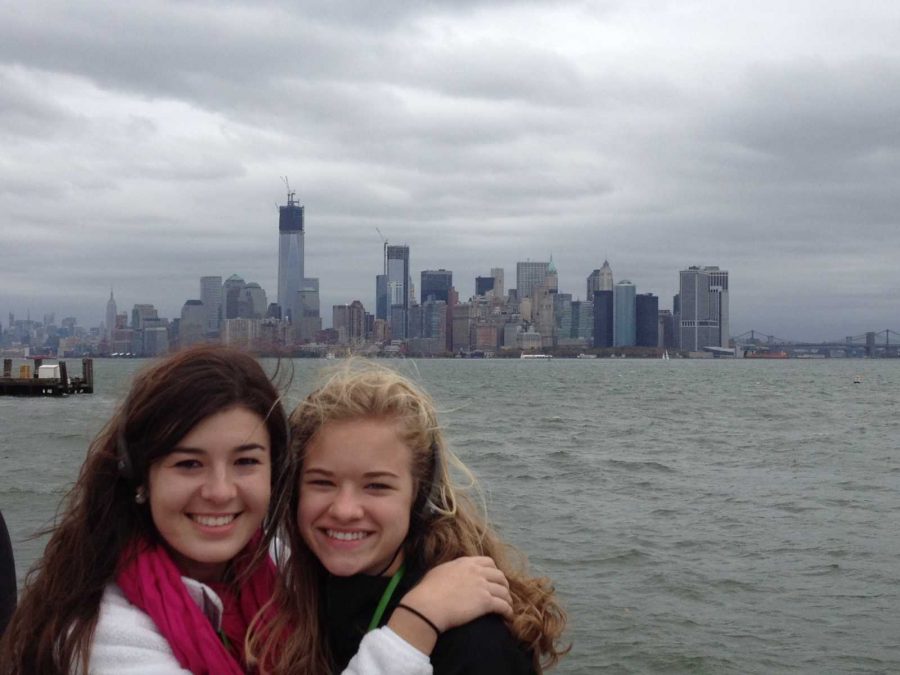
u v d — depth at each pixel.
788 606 10.76
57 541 2.51
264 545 2.62
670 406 53.06
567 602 10.77
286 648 2.55
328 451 2.52
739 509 17.27
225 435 2.42
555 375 116.94
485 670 2.34
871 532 14.98
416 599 2.38
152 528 2.54
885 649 9.38
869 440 32.44
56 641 2.39
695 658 9.08
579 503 17.81
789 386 86.75
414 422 2.57
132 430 2.43
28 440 28.58
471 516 2.75
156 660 2.34
